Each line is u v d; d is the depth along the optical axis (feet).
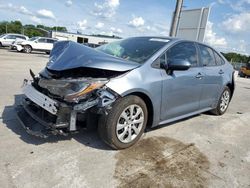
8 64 36.24
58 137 11.26
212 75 15.43
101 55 10.68
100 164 9.43
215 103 17.01
